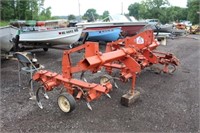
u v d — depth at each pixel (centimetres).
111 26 1288
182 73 695
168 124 383
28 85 550
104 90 389
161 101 474
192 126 378
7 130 356
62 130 358
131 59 446
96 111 419
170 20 6431
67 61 421
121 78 509
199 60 905
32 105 442
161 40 991
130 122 385
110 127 369
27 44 943
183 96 506
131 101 445
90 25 1157
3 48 775
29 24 1317
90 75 636
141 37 519
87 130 359
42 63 793
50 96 480
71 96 394
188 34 2394
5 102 455
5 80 592
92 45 382
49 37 919
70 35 931
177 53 1069
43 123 377
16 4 4403
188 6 6228
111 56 412
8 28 738
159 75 662
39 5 5441
